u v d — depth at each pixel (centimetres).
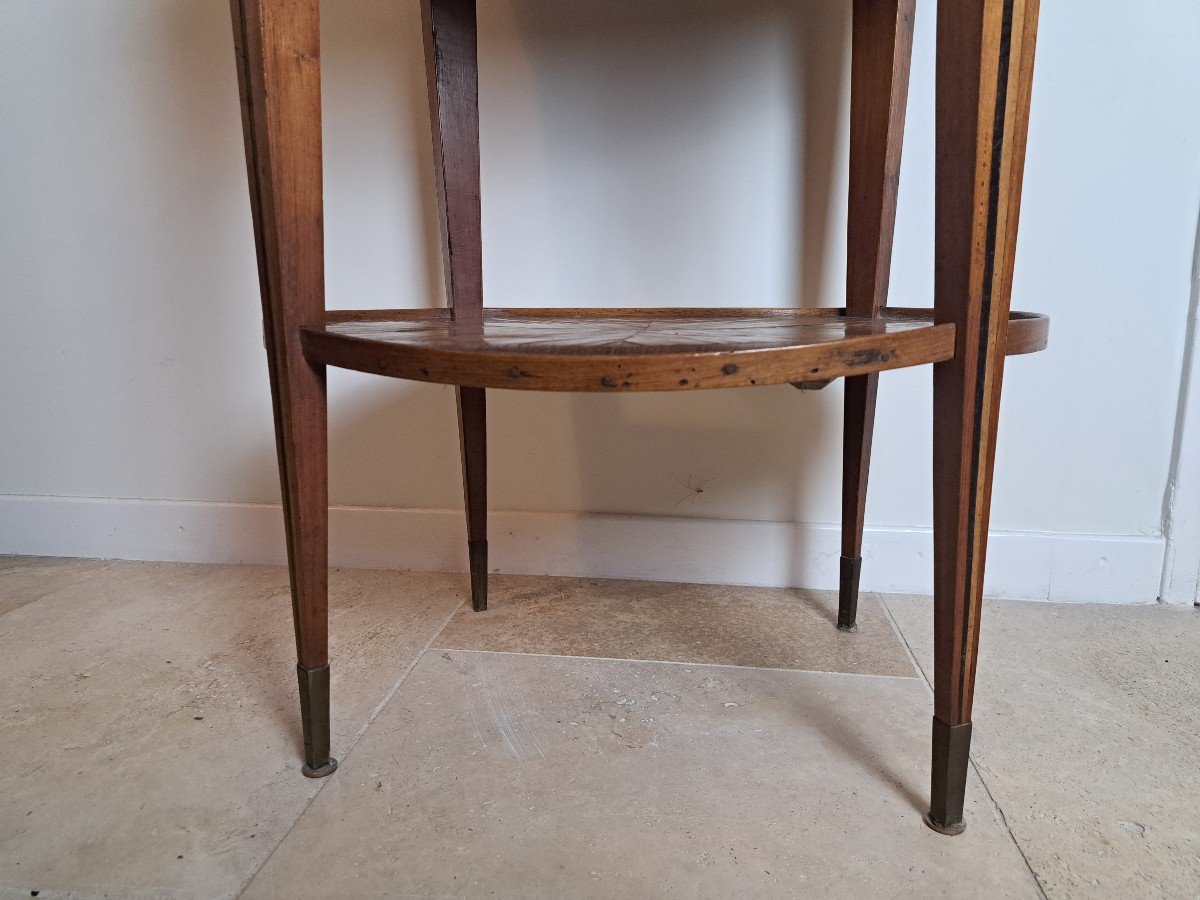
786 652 92
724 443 113
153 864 57
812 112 102
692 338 56
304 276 60
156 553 128
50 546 131
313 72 58
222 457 126
